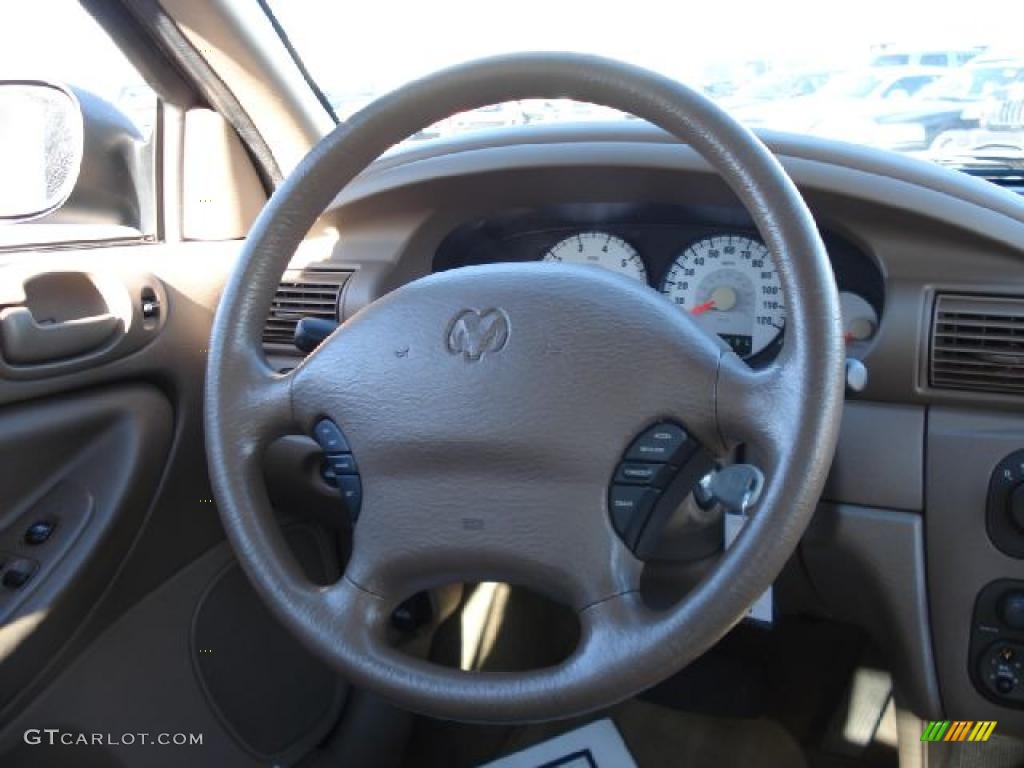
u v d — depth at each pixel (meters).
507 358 0.78
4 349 1.05
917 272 1.07
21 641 1.08
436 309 0.82
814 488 0.67
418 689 0.74
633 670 0.69
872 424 1.11
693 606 0.68
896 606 1.13
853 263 1.17
